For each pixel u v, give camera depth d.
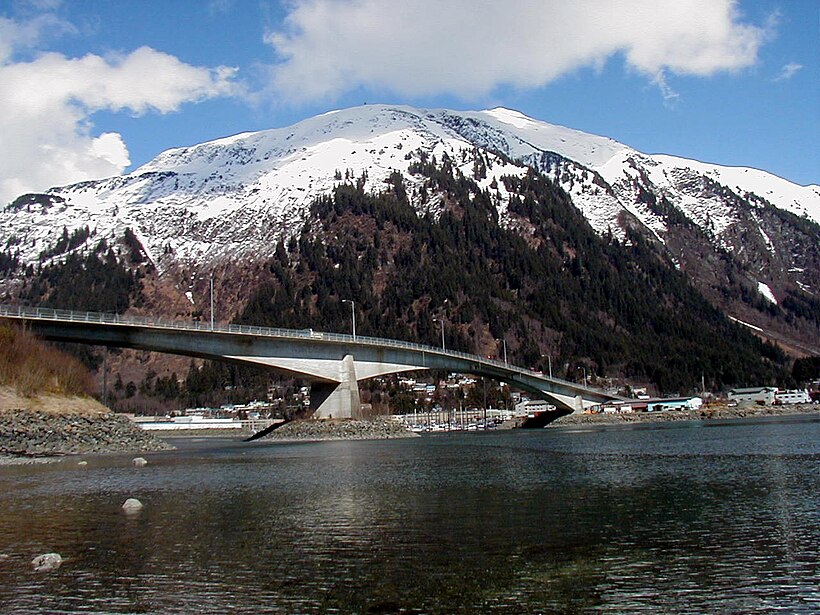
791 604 21.61
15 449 83.69
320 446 110.88
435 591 23.30
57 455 86.94
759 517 34.12
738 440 93.50
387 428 138.62
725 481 47.97
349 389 136.00
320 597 22.97
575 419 199.50
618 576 24.62
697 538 29.92
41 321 101.12
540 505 39.12
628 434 125.25
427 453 86.69
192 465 72.62
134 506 41.22
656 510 36.72
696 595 22.55
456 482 51.56
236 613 21.72
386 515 37.00
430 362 157.12
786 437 96.12
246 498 44.78
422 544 29.77
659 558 26.84
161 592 23.83
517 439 121.75
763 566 25.55
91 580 25.36
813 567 25.28
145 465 73.06
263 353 123.19
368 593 23.25
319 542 30.64
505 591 23.17
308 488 49.69
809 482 46.16
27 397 93.44
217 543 30.89
